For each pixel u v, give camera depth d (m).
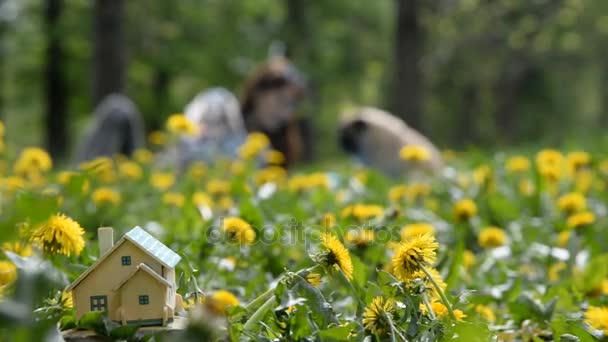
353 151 16.22
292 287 3.35
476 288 5.16
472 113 61.19
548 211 9.72
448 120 63.56
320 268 3.40
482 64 47.88
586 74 54.16
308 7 48.44
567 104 58.97
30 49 47.75
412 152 10.38
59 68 45.34
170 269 3.22
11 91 51.12
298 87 19.16
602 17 39.03
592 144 21.19
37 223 2.61
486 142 60.03
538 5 39.81
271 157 14.95
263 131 19.00
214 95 15.89
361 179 11.52
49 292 3.29
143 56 48.16
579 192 10.39
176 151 15.07
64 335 3.10
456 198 10.38
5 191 8.37
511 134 57.84
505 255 6.50
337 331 3.11
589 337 3.60
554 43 41.34
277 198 9.24
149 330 3.11
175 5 48.38
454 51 45.25
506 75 51.59
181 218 7.23
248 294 4.57
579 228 6.68
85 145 18.08
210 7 49.69
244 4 49.75
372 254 5.12
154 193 10.96
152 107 51.38
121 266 3.16
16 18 47.75
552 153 10.31
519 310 4.31
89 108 49.03
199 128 15.07
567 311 4.69
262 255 5.15
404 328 3.29
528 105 58.06
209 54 48.88
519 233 8.11
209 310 2.41
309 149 42.56
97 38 27.77
